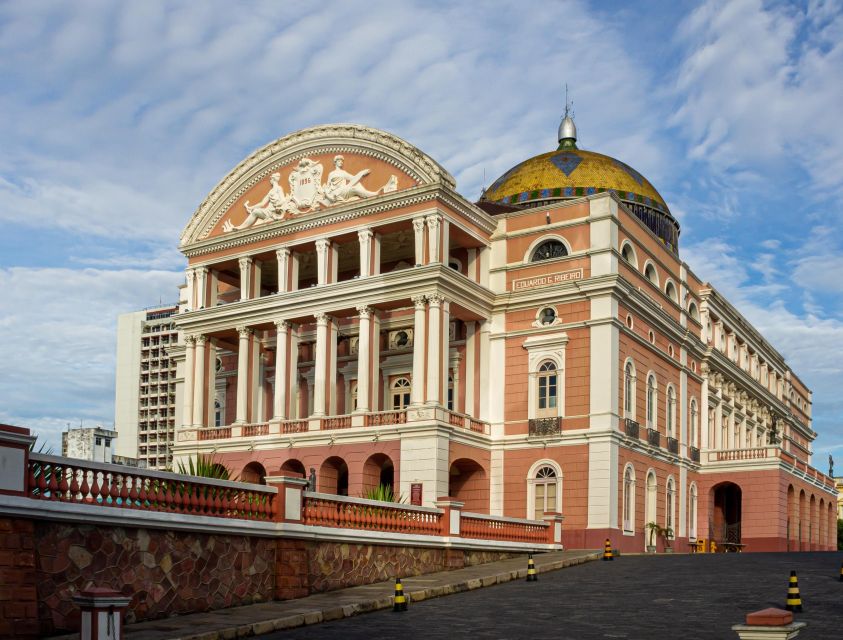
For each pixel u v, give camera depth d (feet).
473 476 130.62
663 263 147.54
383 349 141.18
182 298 172.04
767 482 152.56
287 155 141.79
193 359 146.41
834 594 64.80
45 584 53.21
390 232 134.21
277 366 137.08
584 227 129.29
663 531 132.36
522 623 56.90
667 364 144.97
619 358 126.00
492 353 132.77
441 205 126.62
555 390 127.34
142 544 59.21
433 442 119.24
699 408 159.84
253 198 145.69
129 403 369.30
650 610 60.90
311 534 71.72
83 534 55.67
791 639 33.99
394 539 81.30
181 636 51.42
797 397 244.42
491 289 134.82
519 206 164.66
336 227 134.51
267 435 135.13
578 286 126.41
